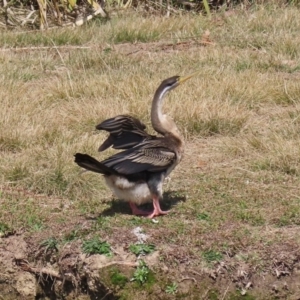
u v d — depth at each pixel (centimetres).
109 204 1152
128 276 998
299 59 1748
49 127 1376
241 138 1366
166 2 2253
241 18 2056
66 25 2138
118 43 1947
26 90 1577
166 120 1100
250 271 997
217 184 1189
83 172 1159
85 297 1027
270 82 1582
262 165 1248
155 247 1021
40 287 1064
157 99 1109
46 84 1630
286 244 1024
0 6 2180
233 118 1409
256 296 991
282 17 2011
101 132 1391
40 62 1775
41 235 1077
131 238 1038
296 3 2170
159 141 1073
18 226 1100
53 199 1180
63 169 1216
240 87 1549
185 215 1098
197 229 1053
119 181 1044
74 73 1711
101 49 1888
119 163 1038
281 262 1003
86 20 2139
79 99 1547
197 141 1372
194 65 1723
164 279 996
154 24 2020
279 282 995
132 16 2153
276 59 1738
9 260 1074
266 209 1111
